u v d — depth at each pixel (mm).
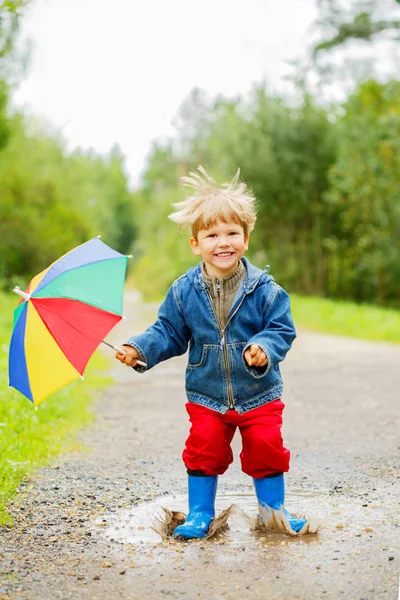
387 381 10258
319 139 35062
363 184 29422
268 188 35031
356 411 8016
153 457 5910
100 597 3031
